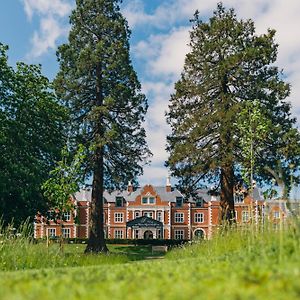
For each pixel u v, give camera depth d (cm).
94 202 3177
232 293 345
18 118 2895
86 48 3159
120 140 3225
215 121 2848
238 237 1248
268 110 2848
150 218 6806
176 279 440
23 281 484
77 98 3231
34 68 3052
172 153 2998
